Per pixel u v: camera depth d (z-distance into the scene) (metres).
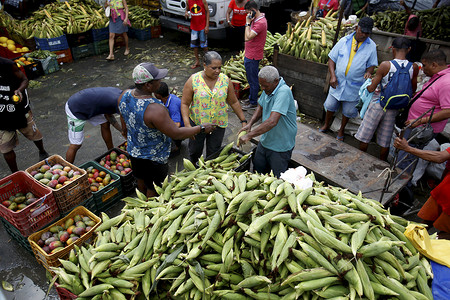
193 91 3.96
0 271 3.54
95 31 8.95
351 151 4.51
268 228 2.44
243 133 3.90
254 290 2.32
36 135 4.87
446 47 5.14
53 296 3.28
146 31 10.12
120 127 4.99
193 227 2.56
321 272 2.14
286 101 3.45
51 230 3.47
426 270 2.36
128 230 2.82
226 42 9.64
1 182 3.75
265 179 2.85
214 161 4.00
